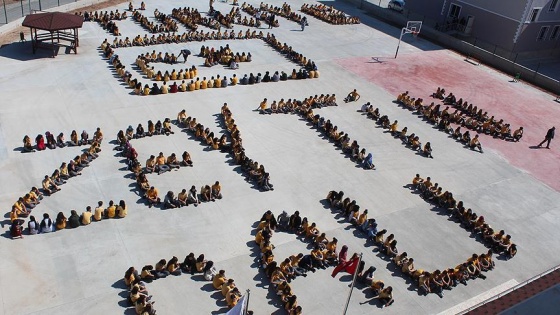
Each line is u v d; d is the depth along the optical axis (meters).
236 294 18.14
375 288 19.61
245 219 23.03
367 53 47.38
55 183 23.55
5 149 25.95
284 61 42.25
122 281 18.89
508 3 50.47
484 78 44.94
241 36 46.09
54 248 20.05
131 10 50.38
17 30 43.03
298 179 26.62
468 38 55.56
